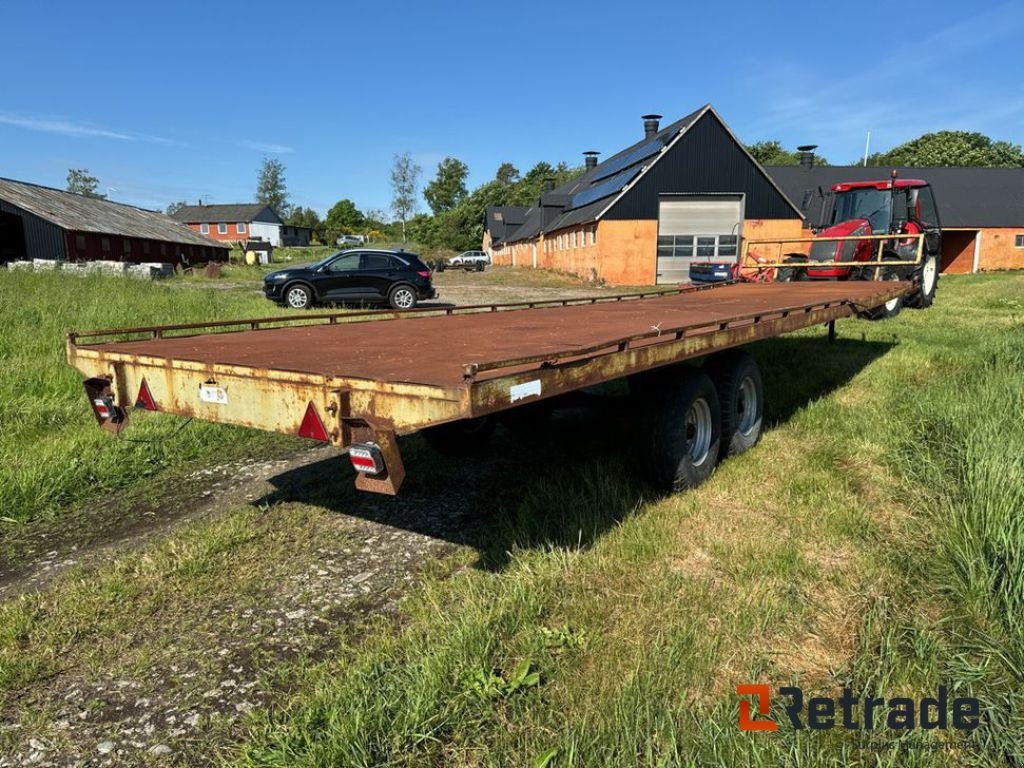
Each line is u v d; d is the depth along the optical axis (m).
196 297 11.48
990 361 7.01
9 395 5.61
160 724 2.19
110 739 2.12
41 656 2.53
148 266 24.14
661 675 2.26
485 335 4.04
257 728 2.12
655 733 2.00
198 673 2.43
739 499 3.81
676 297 7.74
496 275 32.47
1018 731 2.00
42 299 9.54
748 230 28.00
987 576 2.69
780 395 6.27
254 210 78.75
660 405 3.73
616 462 4.28
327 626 2.70
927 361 7.56
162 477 4.49
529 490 3.98
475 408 2.09
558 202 39.31
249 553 3.34
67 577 3.12
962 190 35.53
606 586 2.86
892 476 4.11
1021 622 2.42
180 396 2.95
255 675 2.42
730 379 4.34
